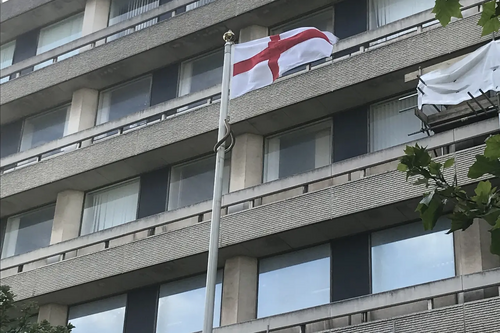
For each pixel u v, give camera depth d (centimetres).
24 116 5738
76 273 4609
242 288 4153
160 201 4747
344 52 4434
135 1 5672
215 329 4012
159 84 5162
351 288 3884
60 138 5253
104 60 5253
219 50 5031
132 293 4597
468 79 3606
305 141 4425
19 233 5312
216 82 4938
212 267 2739
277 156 4478
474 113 3728
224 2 4912
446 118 3794
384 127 4191
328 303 3909
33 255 4928
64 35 5912
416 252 3800
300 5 4703
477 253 3566
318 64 4550
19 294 4741
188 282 4438
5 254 5294
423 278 3719
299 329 3878
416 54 4047
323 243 4084
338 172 4050
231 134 2953
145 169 4884
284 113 4400
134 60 5188
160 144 4688
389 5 4484
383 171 4009
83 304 4759
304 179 4138
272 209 4097
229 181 4516
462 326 3294
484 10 1560
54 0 5834
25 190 5141
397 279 3788
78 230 5019
